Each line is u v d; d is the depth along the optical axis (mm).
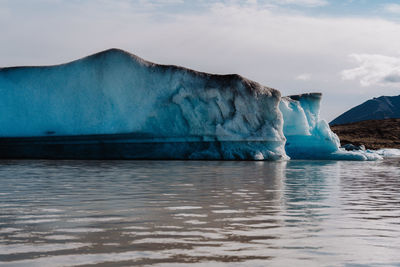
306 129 29141
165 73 26219
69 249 4156
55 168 16219
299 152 29859
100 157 26297
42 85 27516
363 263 3865
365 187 10469
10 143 27344
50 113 26922
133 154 26047
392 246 4453
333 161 26344
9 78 27984
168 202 7238
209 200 7527
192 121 25359
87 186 9742
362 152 30438
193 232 4934
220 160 24328
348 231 5141
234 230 5070
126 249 4176
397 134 67625
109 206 6766
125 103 26141
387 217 6129
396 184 11414
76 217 5809
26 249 4145
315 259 3951
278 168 17547
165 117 25703
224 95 25438
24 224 5320
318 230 5160
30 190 8898
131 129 25516
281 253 4117
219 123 25297
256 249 4238
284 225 5418
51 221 5520
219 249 4215
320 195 8586
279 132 26125
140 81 26250
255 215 6086
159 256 3947
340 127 76750
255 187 9852
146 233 4863
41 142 27016
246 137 25203
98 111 26344
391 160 30922
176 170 15352
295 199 7879
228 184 10461
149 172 14266
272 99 26109
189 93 25484
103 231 4949
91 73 26891
